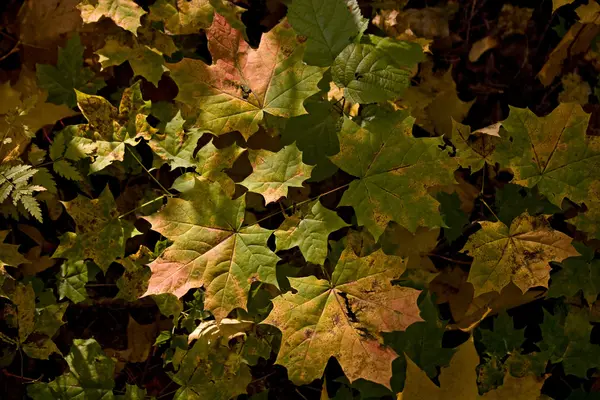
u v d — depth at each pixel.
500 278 1.13
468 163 1.14
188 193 1.09
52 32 1.18
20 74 1.18
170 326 1.19
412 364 1.10
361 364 1.08
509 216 1.18
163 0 1.17
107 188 1.13
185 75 1.09
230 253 1.09
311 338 1.08
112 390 1.14
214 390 1.14
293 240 1.09
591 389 1.20
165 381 1.20
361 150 1.09
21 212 1.15
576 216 1.17
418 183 1.10
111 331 1.19
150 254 1.15
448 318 1.21
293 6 1.13
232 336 1.14
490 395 1.13
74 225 1.19
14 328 1.17
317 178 1.15
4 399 1.17
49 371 1.19
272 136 1.17
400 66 1.14
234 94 1.11
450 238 1.19
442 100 1.23
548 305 1.21
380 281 1.09
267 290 1.15
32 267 1.17
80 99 1.11
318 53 1.13
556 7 1.19
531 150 1.12
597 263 1.18
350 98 1.13
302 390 1.20
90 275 1.16
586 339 1.17
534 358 1.16
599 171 1.12
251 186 1.09
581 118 1.11
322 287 1.09
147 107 1.12
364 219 1.10
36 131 1.16
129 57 1.17
